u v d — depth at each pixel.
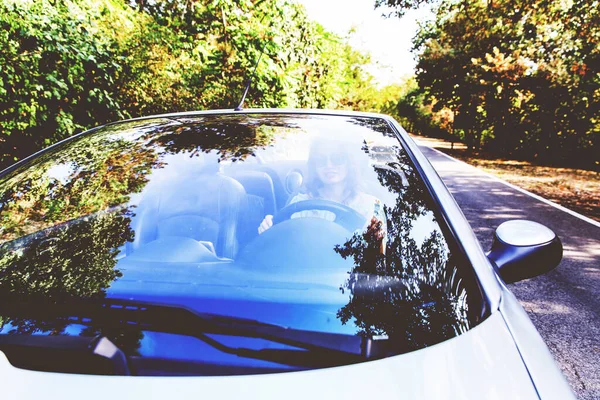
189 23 6.98
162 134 1.93
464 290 1.14
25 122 4.16
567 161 18.02
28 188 1.56
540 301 3.94
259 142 1.86
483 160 19.53
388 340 0.98
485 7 19.39
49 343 0.91
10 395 0.83
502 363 0.96
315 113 2.21
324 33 12.66
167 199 1.55
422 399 0.85
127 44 6.02
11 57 4.01
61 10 4.96
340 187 1.64
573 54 18.45
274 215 1.56
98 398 0.83
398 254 1.25
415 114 61.97
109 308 1.05
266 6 7.35
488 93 22.94
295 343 0.96
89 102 4.82
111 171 1.66
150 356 0.93
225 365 0.91
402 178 1.62
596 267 4.90
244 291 1.11
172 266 1.22
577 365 2.91
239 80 6.88
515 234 1.43
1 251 1.31
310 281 1.15
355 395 0.84
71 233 1.38
